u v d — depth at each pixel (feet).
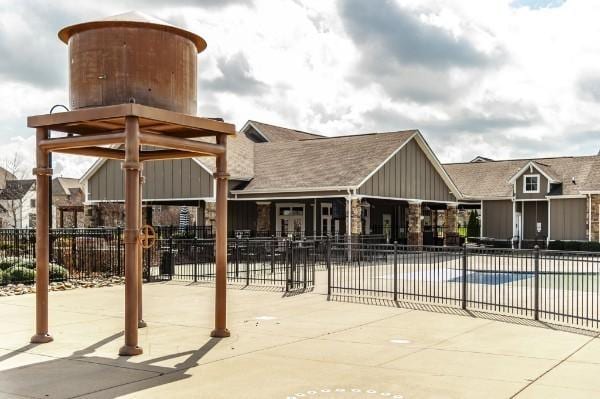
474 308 46.39
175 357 29.84
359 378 25.81
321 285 61.41
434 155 119.96
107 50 31.07
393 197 109.91
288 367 27.76
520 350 31.40
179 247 70.44
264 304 48.24
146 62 31.19
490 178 152.87
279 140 138.82
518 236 141.90
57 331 36.73
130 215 30.30
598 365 28.12
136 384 24.95
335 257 89.86
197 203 121.70
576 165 143.23
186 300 50.44
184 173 109.19
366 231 122.72
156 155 38.50
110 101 30.94
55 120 32.04
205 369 27.43
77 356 30.12
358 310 45.16
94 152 37.52
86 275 67.36
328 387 24.44
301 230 118.11
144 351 31.19
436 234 149.59
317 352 30.91
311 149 118.32
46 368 27.71
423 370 27.17
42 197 33.94
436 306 47.21
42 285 33.68
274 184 107.14
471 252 52.85
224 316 35.22
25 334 35.73
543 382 25.14
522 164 154.81
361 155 108.37
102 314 42.93
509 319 41.27
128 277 30.37
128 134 29.86
